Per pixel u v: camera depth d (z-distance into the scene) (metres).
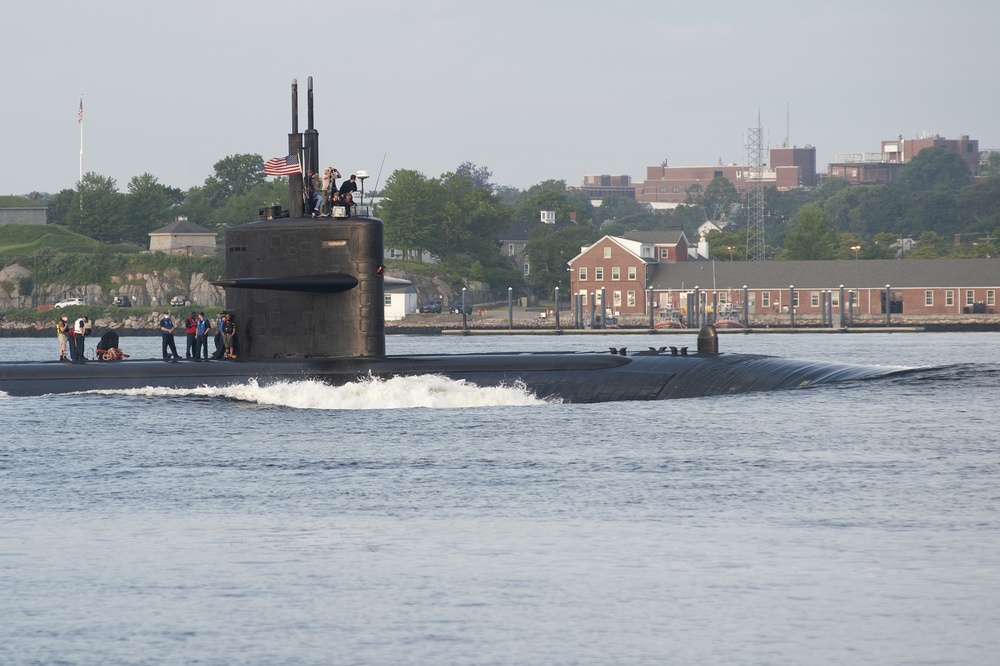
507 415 134.75
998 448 115.25
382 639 64.88
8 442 123.31
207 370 143.12
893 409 136.12
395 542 83.31
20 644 64.38
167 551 81.75
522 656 62.41
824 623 66.44
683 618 67.44
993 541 81.75
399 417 134.25
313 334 138.25
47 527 88.75
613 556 79.25
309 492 99.44
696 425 127.94
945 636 64.44
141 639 65.06
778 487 99.44
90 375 147.62
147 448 119.50
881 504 92.88
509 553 80.25
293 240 135.62
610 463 109.94
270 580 75.00
